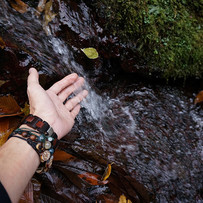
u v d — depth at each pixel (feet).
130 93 3.51
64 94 2.37
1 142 2.22
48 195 2.24
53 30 2.85
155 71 3.53
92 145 2.61
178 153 3.05
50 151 1.88
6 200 1.49
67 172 2.38
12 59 2.32
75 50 3.02
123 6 3.13
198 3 3.77
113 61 3.43
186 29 3.63
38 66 2.47
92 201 2.43
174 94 3.77
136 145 2.89
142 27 3.27
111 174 2.55
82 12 3.04
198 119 3.58
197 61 3.73
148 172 2.66
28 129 1.88
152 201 2.56
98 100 3.15
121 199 2.52
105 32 3.18
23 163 1.71
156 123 3.28
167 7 3.52
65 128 2.17
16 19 2.59
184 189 2.80
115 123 3.07
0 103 2.31
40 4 2.84
